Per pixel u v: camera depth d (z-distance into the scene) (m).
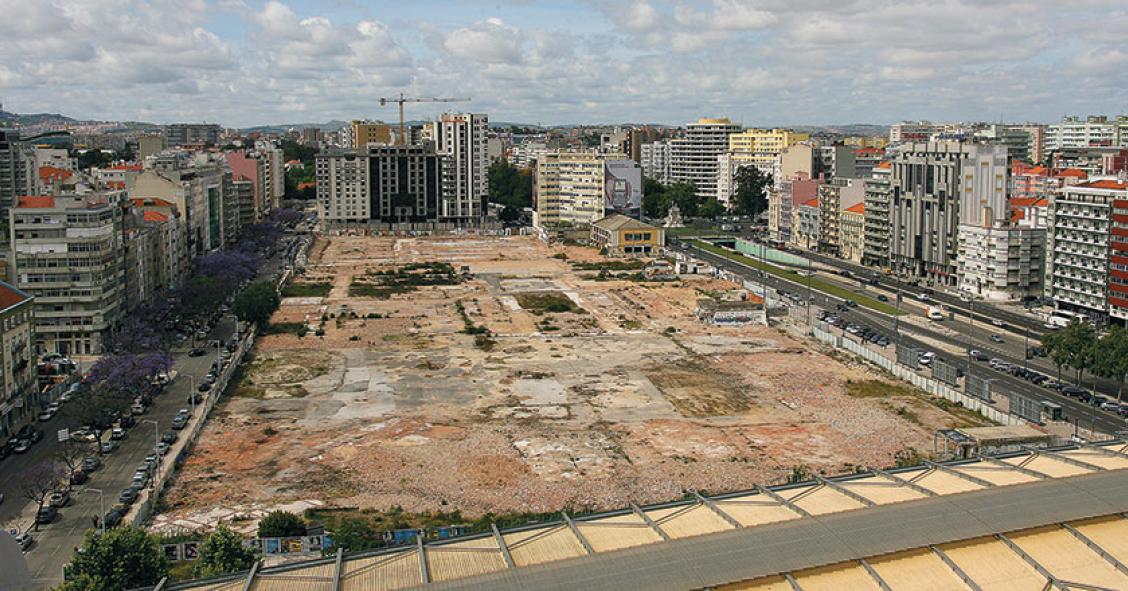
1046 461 117.56
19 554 60.59
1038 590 87.19
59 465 156.88
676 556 90.38
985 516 98.06
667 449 170.25
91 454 167.62
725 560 89.62
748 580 86.69
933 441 173.62
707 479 154.88
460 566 90.94
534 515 139.25
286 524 129.25
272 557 125.12
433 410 196.00
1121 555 93.06
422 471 160.00
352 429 183.12
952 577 88.94
